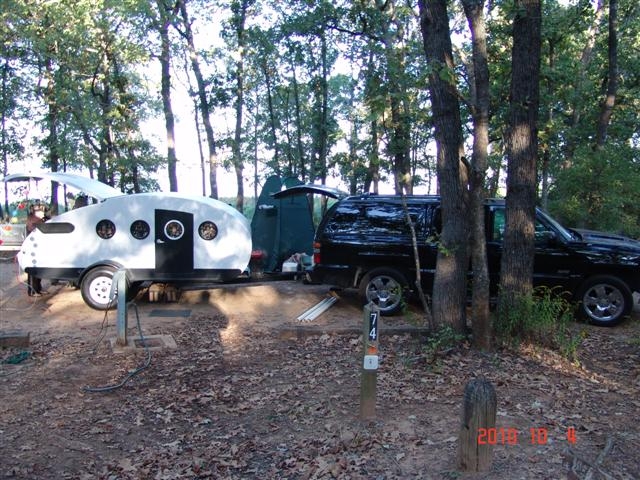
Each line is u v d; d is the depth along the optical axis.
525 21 7.01
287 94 27.84
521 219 7.04
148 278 9.94
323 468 4.23
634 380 6.05
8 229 14.59
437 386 5.87
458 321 7.02
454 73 6.60
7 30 19.03
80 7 18.44
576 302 8.71
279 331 7.99
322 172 23.11
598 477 3.48
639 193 13.43
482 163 6.50
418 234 9.17
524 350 6.79
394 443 4.62
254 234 14.41
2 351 7.37
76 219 9.85
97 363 6.91
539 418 5.02
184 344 7.77
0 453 4.58
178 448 4.72
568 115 20.33
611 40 15.34
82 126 20.81
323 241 9.47
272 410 5.48
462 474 3.99
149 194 10.02
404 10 11.19
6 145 24.95
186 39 22.78
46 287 11.69
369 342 5.06
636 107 21.22
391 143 11.16
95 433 5.01
